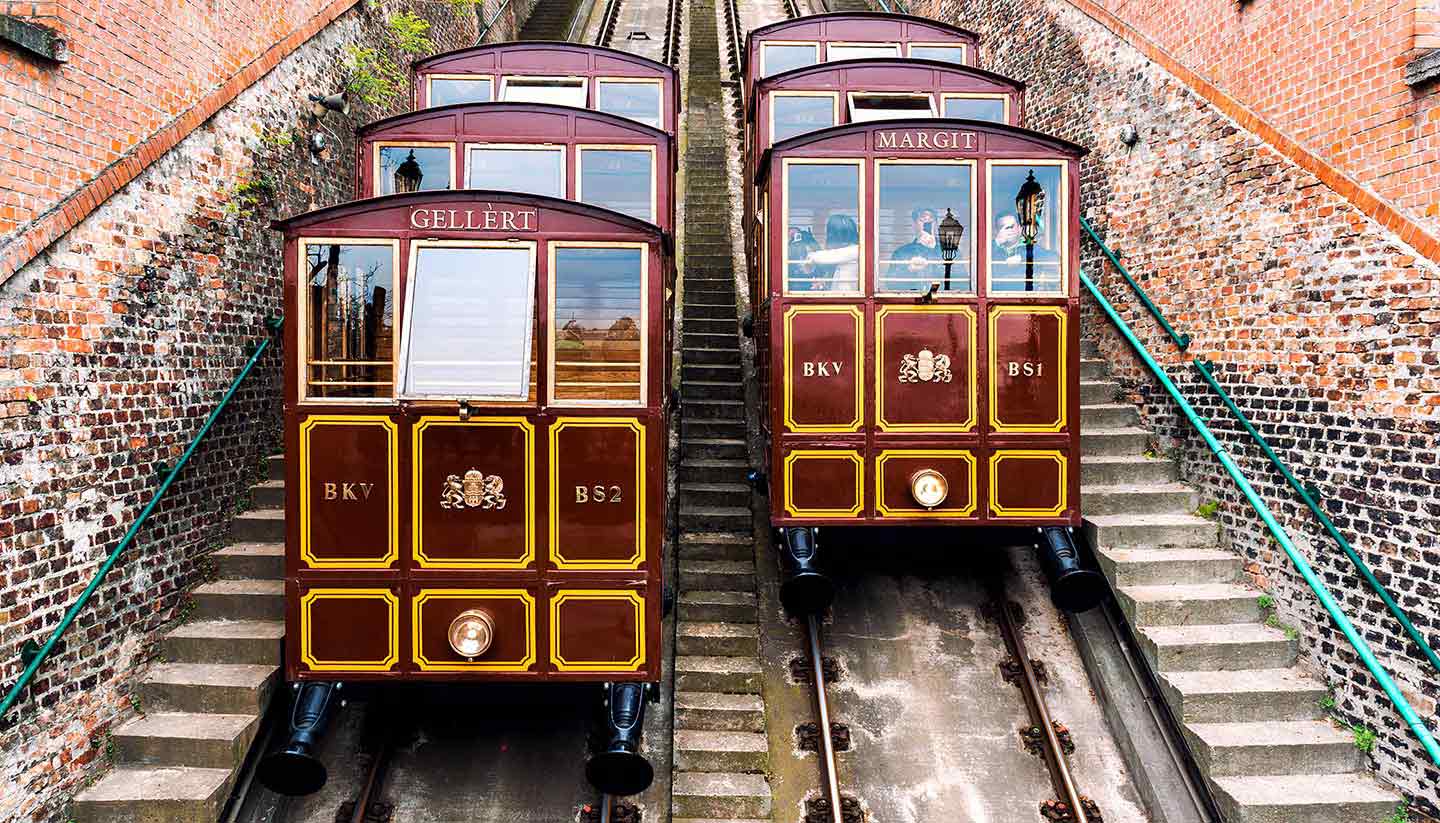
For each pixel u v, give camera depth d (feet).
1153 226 23.84
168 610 18.20
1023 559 23.31
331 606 14.79
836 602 21.68
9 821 13.78
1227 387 20.81
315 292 14.60
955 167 17.99
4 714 13.67
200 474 19.57
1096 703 19.02
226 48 20.57
